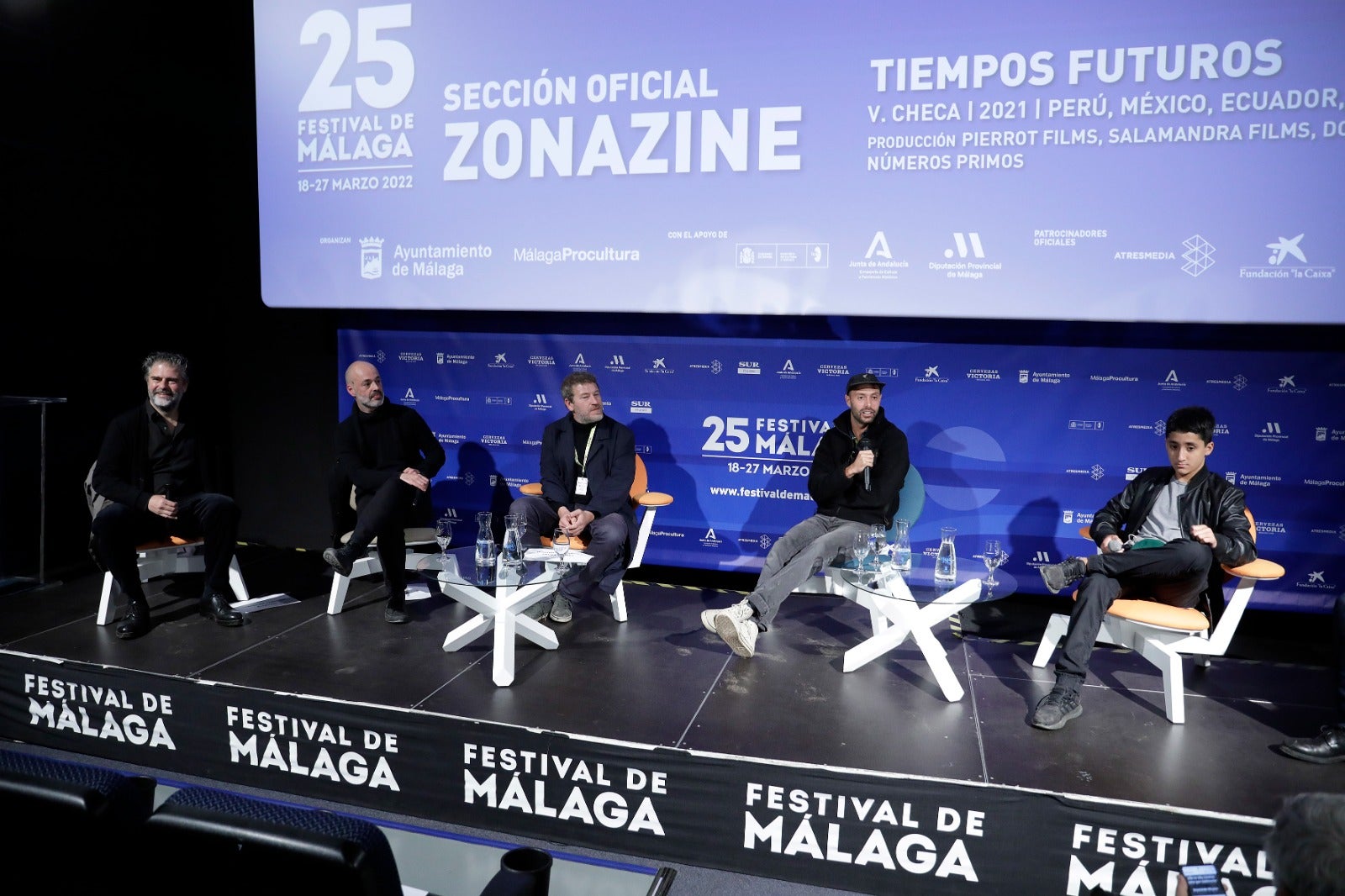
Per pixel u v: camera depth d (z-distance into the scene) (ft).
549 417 14.28
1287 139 10.38
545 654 10.66
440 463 12.71
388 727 8.78
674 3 11.93
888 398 12.91
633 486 13.15
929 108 11.33
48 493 13.55
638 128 12.25
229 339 15.43
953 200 11.39
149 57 14.43
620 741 8.22
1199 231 10.75
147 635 10.96
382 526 11.43
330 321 14.93
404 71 13.00
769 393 13.34
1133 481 10.52
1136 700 9.57
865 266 11.76
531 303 12.94
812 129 11.70
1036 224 11.19
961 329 12.53
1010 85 11.06
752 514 13.60
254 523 15.84
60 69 13.25
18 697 10.22
